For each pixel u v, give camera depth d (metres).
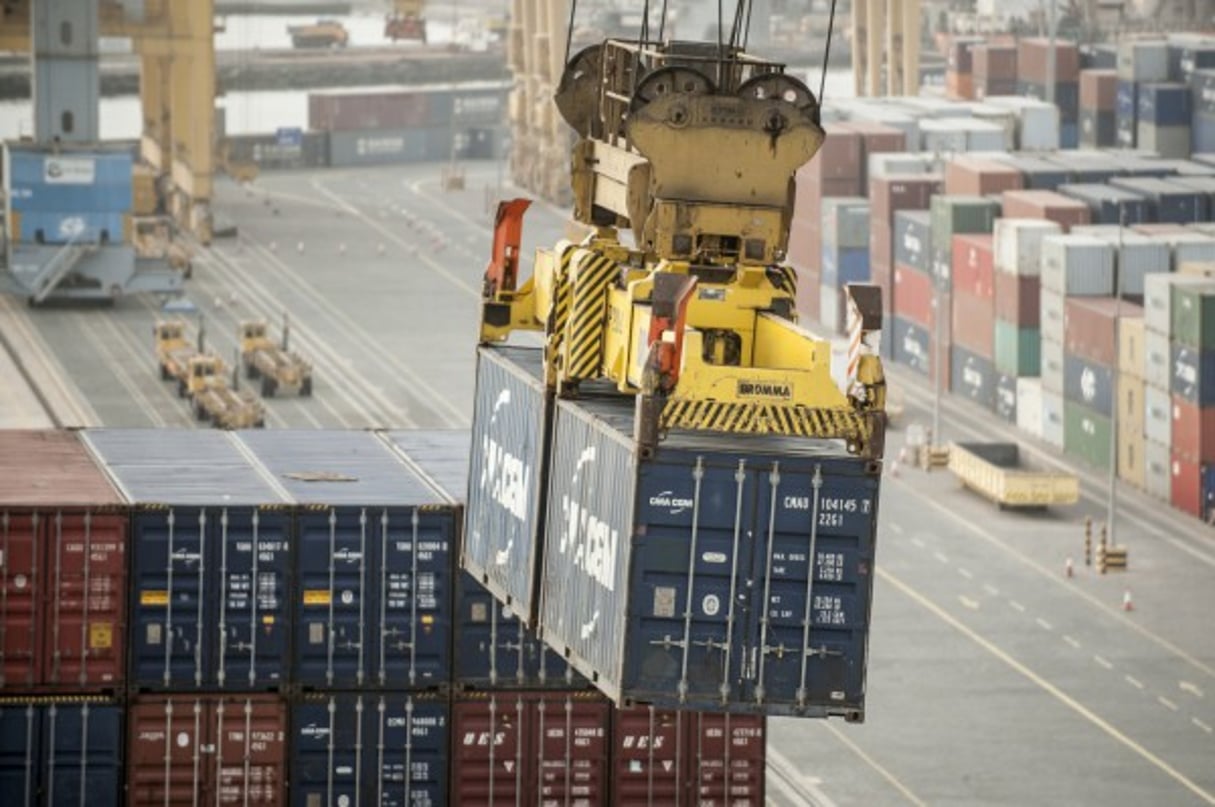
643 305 131.00
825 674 127.94
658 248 131.00
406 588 169.88
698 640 127.31
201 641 168.38
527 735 171.75
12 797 167.62
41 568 166.50
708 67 133.62
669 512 126.75
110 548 167.12
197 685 168.50
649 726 172.12
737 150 130.75
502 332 151.12
